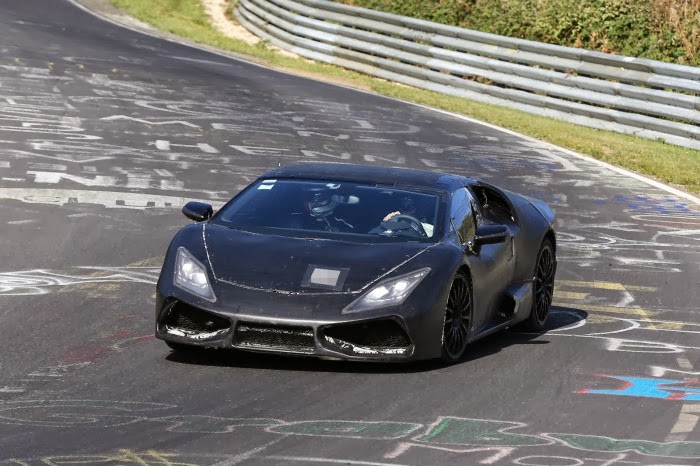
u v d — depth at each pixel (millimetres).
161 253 21094
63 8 66312
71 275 18859
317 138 35688
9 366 13227
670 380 13984
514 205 17391
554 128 42125
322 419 11430
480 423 11516
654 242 25328
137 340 14719
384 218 14852
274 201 15242
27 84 41031
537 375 13898
